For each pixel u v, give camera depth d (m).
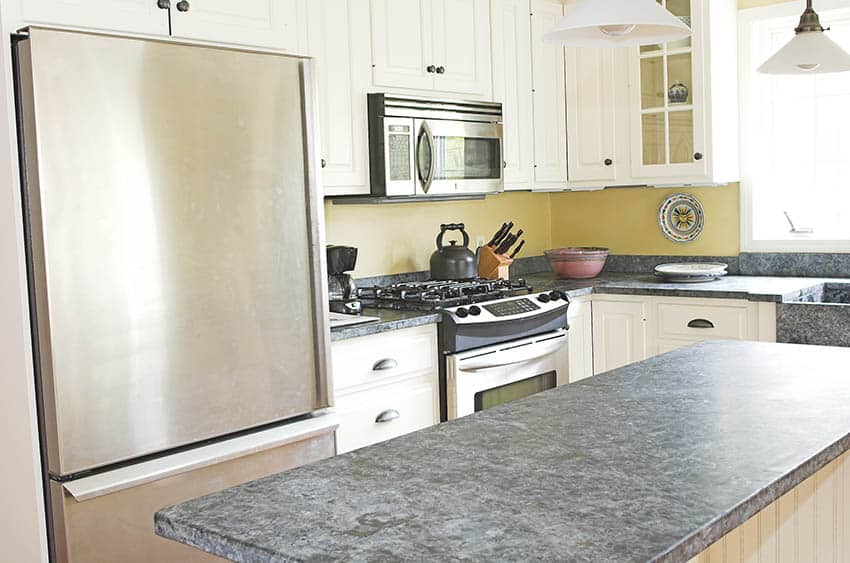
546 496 1.39
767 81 4.54
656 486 1.42
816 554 2.11
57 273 2.28
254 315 2.69
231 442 2.64
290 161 2.77
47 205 2.25
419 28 3.87
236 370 2.65
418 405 3.48
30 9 2.48
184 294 2.52
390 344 3.36
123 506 2.41
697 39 4.31
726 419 1.81
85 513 2.35
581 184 4.73
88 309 2.33
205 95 2.55
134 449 2.43
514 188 4.42
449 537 1.23
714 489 1.39
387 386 3.36
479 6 4.17
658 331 4.20
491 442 1.72
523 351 3.81
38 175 2.24
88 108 2.31
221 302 2.61
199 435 2.57
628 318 4.30
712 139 4.32
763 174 4.59
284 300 2.77
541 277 4.92
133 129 2.40
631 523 1.26
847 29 4.29
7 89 2.27
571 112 4.73
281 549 1.22
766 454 1.56
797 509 2.04
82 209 2.31
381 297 3.82
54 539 2.36
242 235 2.65
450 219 4.66
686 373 2.28
